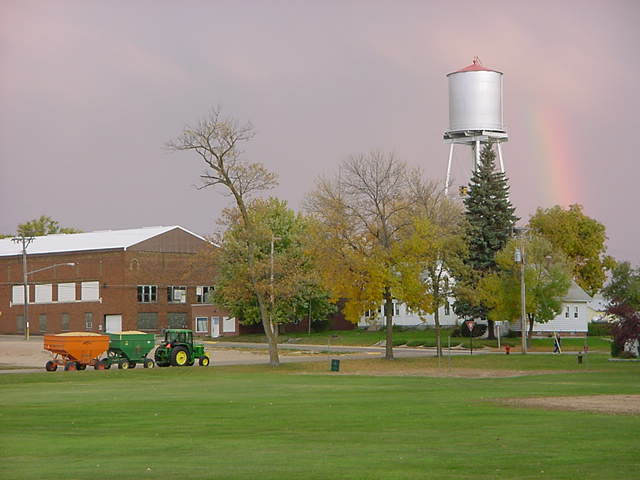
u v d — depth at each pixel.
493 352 88.25
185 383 52.41
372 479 19.25
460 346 96.19
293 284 71.75
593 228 128.88
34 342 105.94
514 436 25.91
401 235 74.25
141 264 122.88
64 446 25.00
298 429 28.31
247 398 40.09
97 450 24.20
